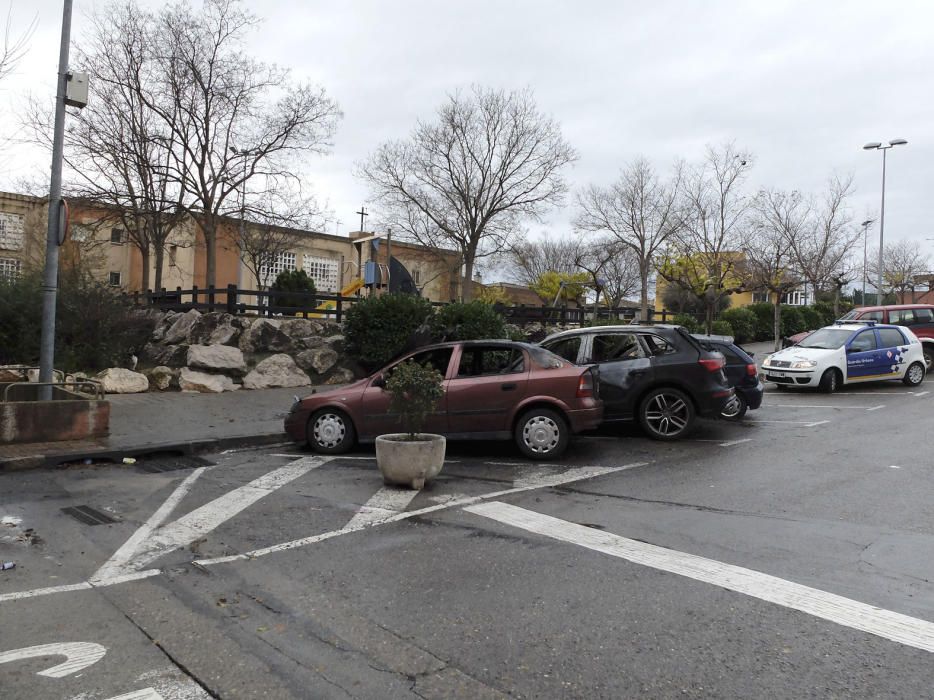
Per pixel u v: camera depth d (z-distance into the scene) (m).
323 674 3.32
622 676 3.28
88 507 6.50
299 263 46.03
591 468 8.16
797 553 5.03
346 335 16.67
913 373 16.88
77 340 14.91
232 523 5.95
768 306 32.97
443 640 3.68
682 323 26.39
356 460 8.71
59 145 9.80
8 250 31.98
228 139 24.52
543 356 8.81
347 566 4.85
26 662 3.45
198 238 38.38
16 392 10.95
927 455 8.68
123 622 3.93
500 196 37.47
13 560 5.00
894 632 3.71
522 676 3.29
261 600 4.25
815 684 3.18
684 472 7.91
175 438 9.49
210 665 3.42
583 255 46.22
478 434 8.68
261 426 10.55
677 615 3.96
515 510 6.30
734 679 3.23
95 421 9.37
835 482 7.32
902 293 45.97
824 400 14.64
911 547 5.13
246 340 16.30
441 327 16.48
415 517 6.08
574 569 4.74
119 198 24.58
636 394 9.95
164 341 17.00
